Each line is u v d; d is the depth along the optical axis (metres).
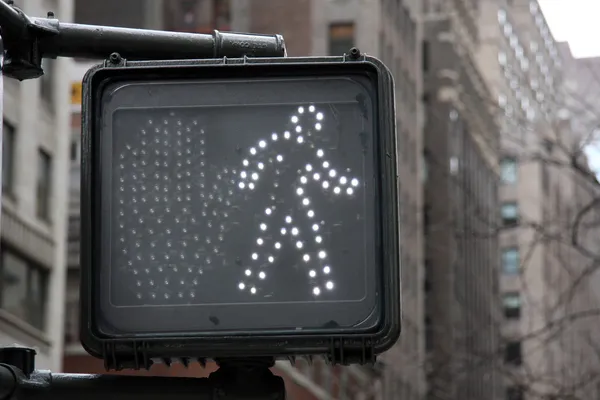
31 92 32.16
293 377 43.16
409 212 73.88
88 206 3.46
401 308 3.38
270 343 3.37
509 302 89.12
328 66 3.50
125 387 3.57
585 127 24.16
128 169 3.51
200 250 3.45
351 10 63.91
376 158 3.47
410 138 75.88
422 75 81.81
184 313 3.42
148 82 3.55
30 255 31.67
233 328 3.40
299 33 63.59
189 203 3.48
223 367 3.60
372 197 3.45
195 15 55.91
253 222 3.45
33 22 4.00
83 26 4.05
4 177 30.58
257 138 3.50
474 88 88.88
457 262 68.06
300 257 3.43
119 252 3.46
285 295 3.41
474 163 90.31
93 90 3.54
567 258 32.53
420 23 80.44
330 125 3.50
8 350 3.60
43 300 32.59
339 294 3.41
